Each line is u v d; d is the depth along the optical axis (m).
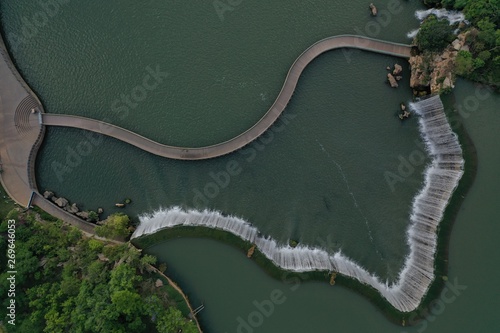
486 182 72.12
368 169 75.50
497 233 71.19
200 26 79.50
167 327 66.81
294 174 76.12
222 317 71.75
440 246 71.62
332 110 76.88
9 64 78.62
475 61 70.81
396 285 72.44
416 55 75.69
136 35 79.75
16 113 77.25
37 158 78.06
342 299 72.19
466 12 73.44
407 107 76.00
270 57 78.31
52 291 68.31
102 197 77.19
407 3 78.25
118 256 71.12
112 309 64.88
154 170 77.25
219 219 75.81
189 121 77.56
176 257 74.50
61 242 72.00
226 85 77.94
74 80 79.19
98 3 80.81
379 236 74.25
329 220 75.12
